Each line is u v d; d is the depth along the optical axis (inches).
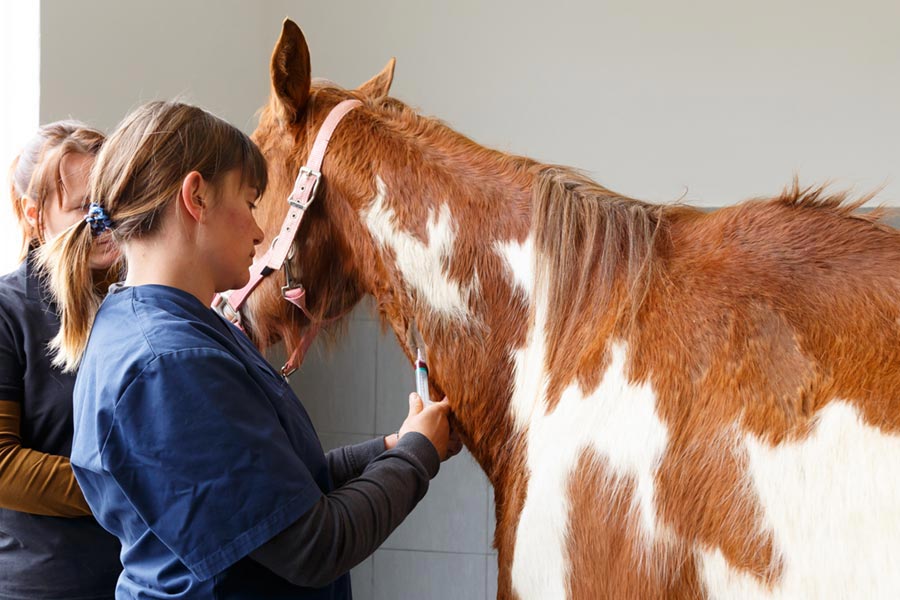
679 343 37.2
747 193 101.7
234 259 37.6
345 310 52.2
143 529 34.0
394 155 47.6
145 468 32.0
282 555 33.0
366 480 37.3
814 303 35.4
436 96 108.3
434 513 108.7
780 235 37.7
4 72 77.1
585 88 105.1
